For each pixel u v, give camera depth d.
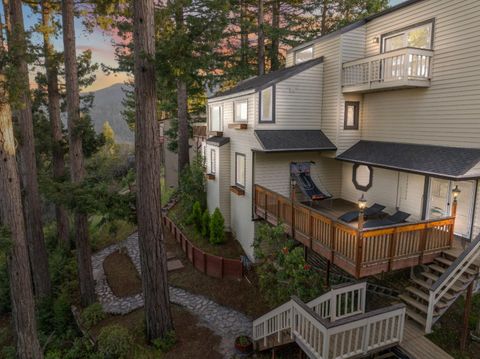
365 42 12.81
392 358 7.10
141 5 8.05
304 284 8.95
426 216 10.67
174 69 7.73
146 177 8.71
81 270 11.95
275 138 12.48
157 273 9.20
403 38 11.27
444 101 9.87
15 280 8.06
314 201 13.16
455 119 9.55
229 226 15.84
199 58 7.90
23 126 11.69
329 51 13.14
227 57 22.34
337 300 7.89
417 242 8.10
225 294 11.97
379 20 12.14
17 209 7.89
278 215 11.09
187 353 9.06
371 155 11.66
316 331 6.39
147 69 8.28
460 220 9.78
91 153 12.77
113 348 9.07
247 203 13.59
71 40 11.02
